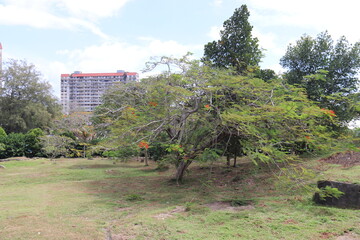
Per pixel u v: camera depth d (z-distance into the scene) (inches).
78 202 267.0
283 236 153.1
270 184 317.1
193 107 321.7
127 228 177.3
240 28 469.1
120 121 327.6
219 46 480.7
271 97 255.0
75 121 655.8
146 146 283.6
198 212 213.2
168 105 312.3
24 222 192.4
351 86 418.9
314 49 448.8
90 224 188.2
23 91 1146.0
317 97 414.3
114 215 214.8
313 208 201.9
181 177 385.4
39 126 1144.2
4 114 1114.7
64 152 709.3
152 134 294.2
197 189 331.0
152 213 215.2
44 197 297.9
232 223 180.7
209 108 272.2
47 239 158.1
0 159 754.2
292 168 252.7
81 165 643.5
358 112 406.3
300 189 259.4
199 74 298.0
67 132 708.7
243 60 445.4
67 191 338.3
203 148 326.3
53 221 195.9
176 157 367.9
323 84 421.7
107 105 382.9
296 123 263.0
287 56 470.6
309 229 161.5
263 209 212.7
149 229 173.9
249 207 224.2
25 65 1176.8
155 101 317.4
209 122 304.5
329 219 176.4
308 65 443.2
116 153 446.0
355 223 165.9
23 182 418.3
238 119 235.8
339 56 443.2
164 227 176.2
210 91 283.6
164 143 311.7
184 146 319.0
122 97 359.9
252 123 268.5
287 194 262.4
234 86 278.7
